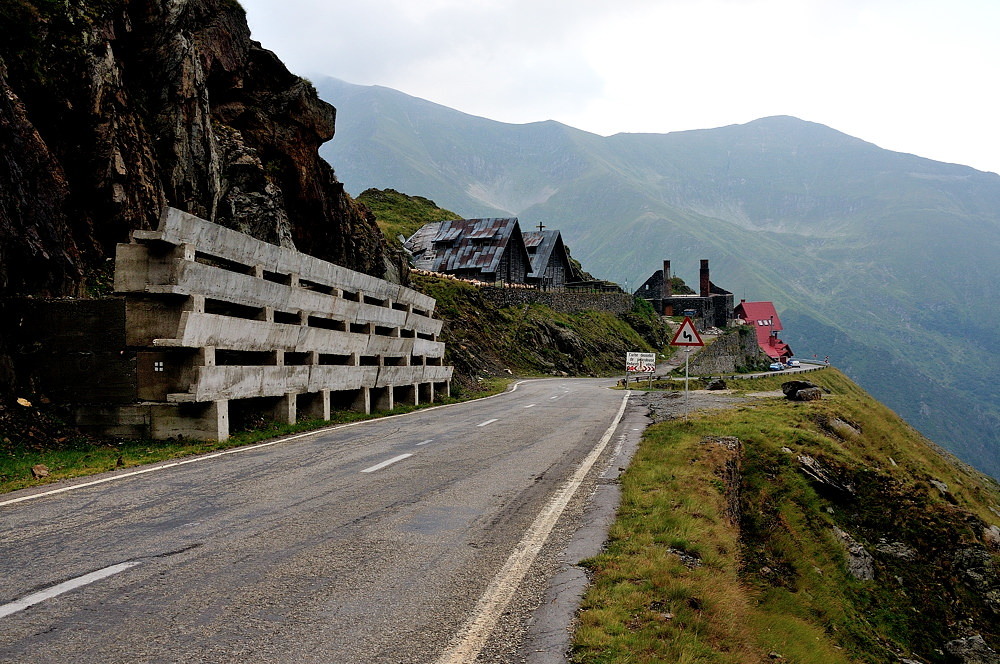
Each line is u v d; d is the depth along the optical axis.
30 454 10.35
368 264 29.20
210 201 18.97
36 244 12.62
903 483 16.72
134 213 15.88
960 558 14.78
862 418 24.23
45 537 6.54
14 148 12.57
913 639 12.41
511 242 74.12
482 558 6.61
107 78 15.70
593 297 81.44
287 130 23.91
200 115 18.84
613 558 6.82
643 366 41.53
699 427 16.42
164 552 6.21
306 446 12.77
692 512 9.01
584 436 15.86
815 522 14.27
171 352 11.88
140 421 12.00
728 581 7.08
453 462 11.73
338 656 4.38
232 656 4.26
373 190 104.56
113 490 8.64
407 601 5.41
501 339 55.66
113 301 11.78
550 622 5.21
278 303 14.15
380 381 19.69
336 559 6.29
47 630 4.46
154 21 18.14
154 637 4.46
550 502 9.05
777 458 15.75
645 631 5.26
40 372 11.91
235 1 23.25
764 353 109.50
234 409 14.24
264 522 7.40
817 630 10.46
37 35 14.23
